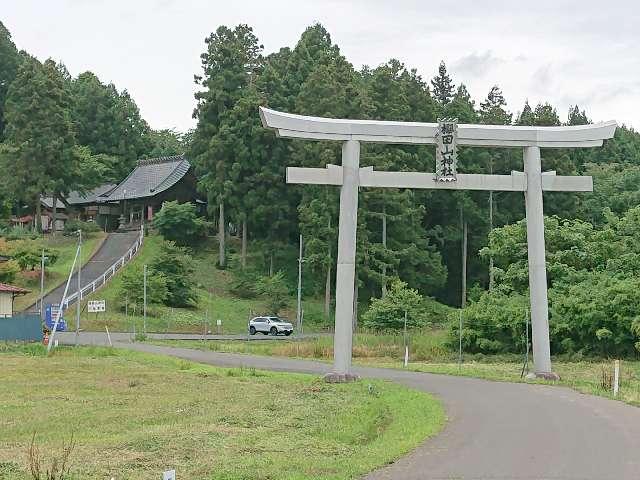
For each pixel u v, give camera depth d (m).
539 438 14.59
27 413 17.36
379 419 17.20
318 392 21.86
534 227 26.80
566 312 37.03
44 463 11.79
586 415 17.69
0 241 64.19
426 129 25.89
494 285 47.88
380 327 46.00
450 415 17.80
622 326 35.38
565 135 26.72
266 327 55.56
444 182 25.86
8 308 48.22
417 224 67.62
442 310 64.44
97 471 11.31
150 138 107.94
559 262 42.25
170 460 12.20
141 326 54.50
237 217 70.94
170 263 62.72
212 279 70.06
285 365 32.28
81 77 109.25
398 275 64.81
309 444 13.70
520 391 23.09
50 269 65.12
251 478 10.88
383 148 63.47
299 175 25.25
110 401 19.53
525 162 26.94
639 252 41.75
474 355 38.53
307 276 70.94
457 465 12.09
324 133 25.28
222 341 46.84
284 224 70.81
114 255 70.00
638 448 13.54
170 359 31.78
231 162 71.00
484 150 70.75
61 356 33.41
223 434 14.62
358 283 63.09
